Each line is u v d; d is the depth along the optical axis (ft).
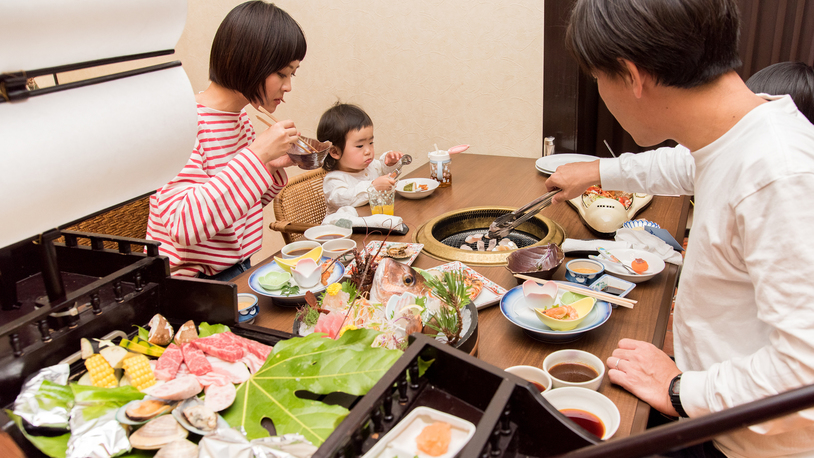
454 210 6.09
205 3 11.09
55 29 1.92
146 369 2.61
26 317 2.44
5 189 1.89
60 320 2.66
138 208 7.28
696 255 3.22
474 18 9.10
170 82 2.56
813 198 2.54
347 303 3.45
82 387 2.38
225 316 3.11
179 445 2.15
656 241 4.75
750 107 2.97
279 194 7.05
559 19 8.37
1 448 2.13
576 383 3.00
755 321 3.06
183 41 11.66
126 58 2.38
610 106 3.39
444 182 6.98
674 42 2.77
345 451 1.91
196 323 3.18
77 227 6.56
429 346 2.27
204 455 2.07
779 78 4.59
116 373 2.64
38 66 2.01
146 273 3.17
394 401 2.25
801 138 2.72
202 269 5.62
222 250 5.57
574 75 8.57
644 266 4.27
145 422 2.29
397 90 10.20
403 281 3.65
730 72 3.05
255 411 2.43
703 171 3.16
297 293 4.15
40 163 1.98
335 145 7.49
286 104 11.33
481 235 5.79
